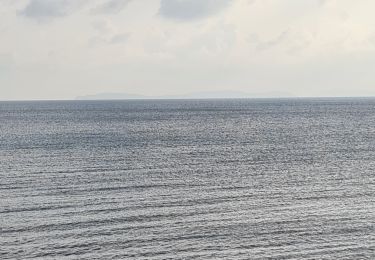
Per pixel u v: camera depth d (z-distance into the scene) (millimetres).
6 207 38344
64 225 33625
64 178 50344
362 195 43312
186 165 59625
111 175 52344
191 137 95062
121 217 35750
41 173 53094
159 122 140500
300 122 139500
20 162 60875
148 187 46344
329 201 41062
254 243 30297
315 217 36062
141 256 28062
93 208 38250
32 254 28234
